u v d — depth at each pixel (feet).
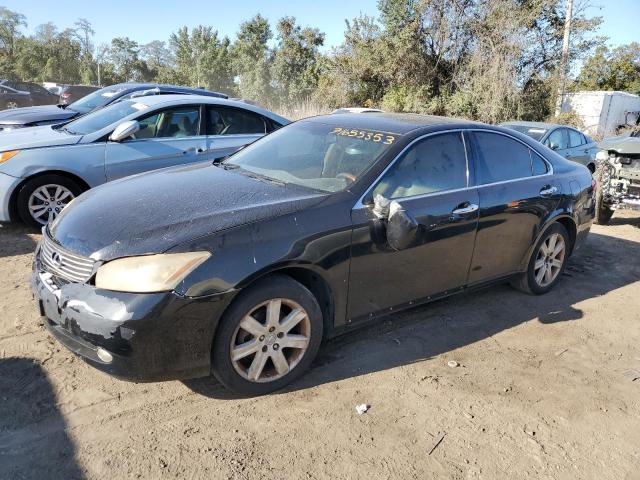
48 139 19.53
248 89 140.26
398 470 8.73
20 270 15.80
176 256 9.06
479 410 10.44
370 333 13.23
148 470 8.37
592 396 11.21
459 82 75.25
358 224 10.94
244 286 9.47
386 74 79.92
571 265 19.63
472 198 13.16
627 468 9.21
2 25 248.93
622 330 14.42
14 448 8.60
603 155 25.79
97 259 9.22
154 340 8.90
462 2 73.51
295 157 13.17
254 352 10.02
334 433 9.47
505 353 12.71
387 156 11.96
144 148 20.29
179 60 215.31
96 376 10.67
